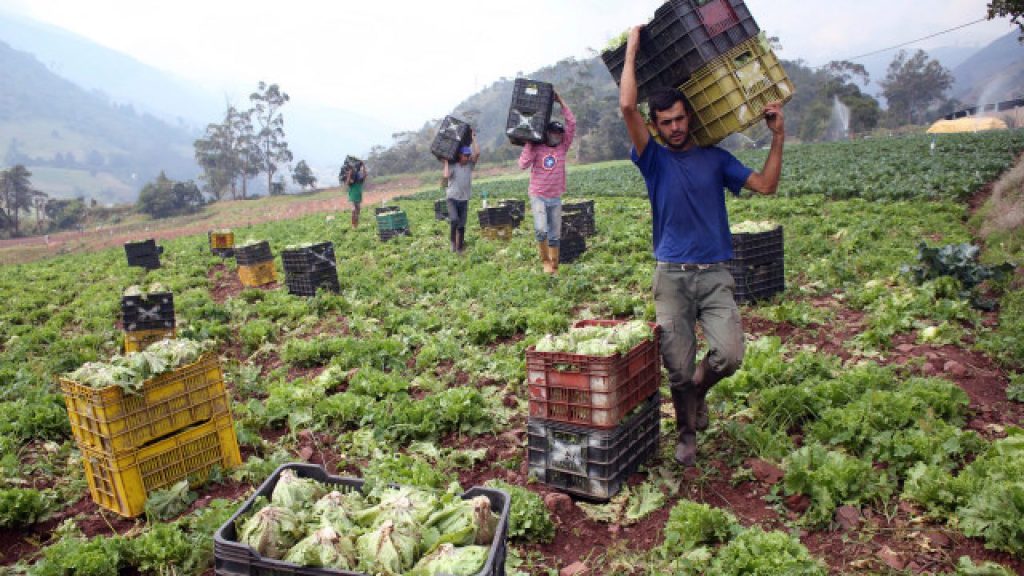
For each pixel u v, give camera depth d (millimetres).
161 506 5617
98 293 18844
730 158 5566
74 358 10750
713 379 5516
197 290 16703
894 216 18531
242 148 146375
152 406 5719
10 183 123188
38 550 5523
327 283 14477
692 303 5551
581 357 5211
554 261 13844
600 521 5262
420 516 3773
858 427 5652
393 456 6383
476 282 13750
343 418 7375
